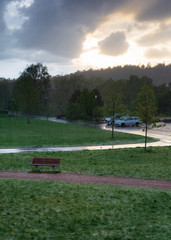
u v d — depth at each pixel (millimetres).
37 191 11758
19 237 7570
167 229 8328
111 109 34531
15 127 48938
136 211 9812
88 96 68125
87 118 69250
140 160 19828
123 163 18844
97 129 45906
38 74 91938
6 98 138375
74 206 10148
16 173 15961
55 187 12477
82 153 22469
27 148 25922
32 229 8117
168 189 13078
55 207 9992
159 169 17047
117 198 11188
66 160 19672
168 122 62562
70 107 71438
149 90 69750
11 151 24094
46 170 16844
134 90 115875
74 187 12602
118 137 33969
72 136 35188
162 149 24328
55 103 120375
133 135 36125
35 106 62562
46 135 36438
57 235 7797
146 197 11312
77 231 8117
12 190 11750
